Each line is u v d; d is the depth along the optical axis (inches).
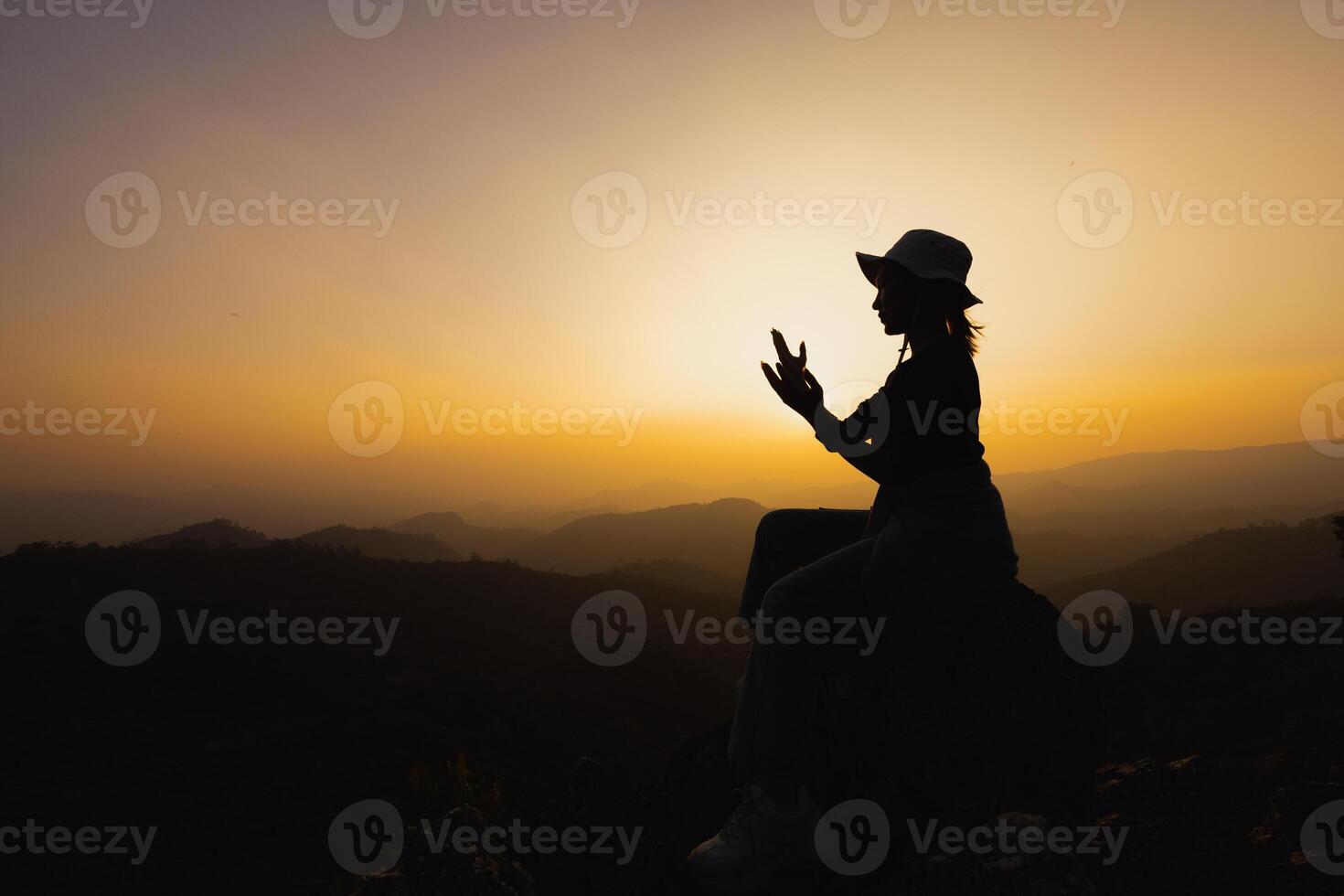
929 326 97.7
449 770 182.4
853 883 91.6
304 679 2933.1
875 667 100.9
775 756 84.2
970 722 93.9
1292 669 1530.5
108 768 2090.3
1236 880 102.8
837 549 106.7
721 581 7204.7
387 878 88.7
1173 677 1683.1
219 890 1448.1
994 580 88.6
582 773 105.7
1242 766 953.5
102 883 1461.6
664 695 3385.8
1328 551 6363.2
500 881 83.4
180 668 2920.8
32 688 2608.3
